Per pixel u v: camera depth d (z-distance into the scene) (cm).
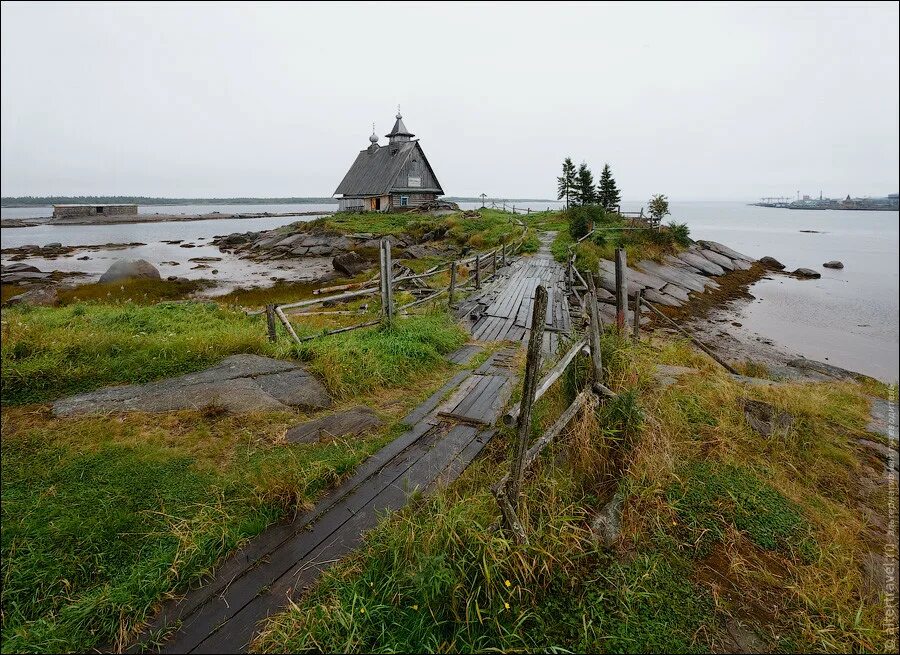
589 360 502
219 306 1210
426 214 3981
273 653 253
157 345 691
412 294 1373
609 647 257
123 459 439
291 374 640
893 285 2389
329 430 515
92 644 262
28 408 533
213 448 468
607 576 304
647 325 1510
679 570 314
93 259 3250
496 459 464
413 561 299
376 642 262
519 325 1004
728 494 392
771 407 552
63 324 897
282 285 2150
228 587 302
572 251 1884
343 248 3047
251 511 374
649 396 525
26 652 256
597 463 416
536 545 302
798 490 418
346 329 840
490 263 1808
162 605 288
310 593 297
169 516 360
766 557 330
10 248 3819
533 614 275
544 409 510
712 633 268
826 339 1464
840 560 321
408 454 471
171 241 4691
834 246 4641
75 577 308
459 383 671
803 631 268
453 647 253
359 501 393
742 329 1555
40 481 403
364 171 4906
